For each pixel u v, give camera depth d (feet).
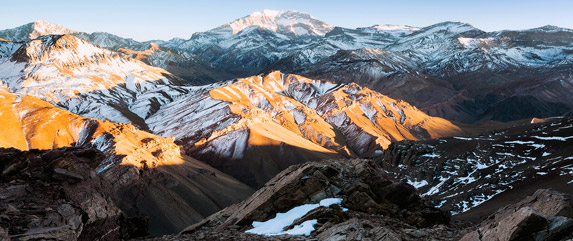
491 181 502.79
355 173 163.53
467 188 533.55
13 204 106.83
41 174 123.85
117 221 136.05
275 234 128.77
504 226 89.86
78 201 120.06
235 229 141.90
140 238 141.90
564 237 83.61
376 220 133.69
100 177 138.31
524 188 421.18
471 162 640.17
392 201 157.48
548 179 411.34
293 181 153.07
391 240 100.89
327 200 146.61
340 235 108.37
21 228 96.78
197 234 138.62
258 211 147.95
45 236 95.50
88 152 138.62
